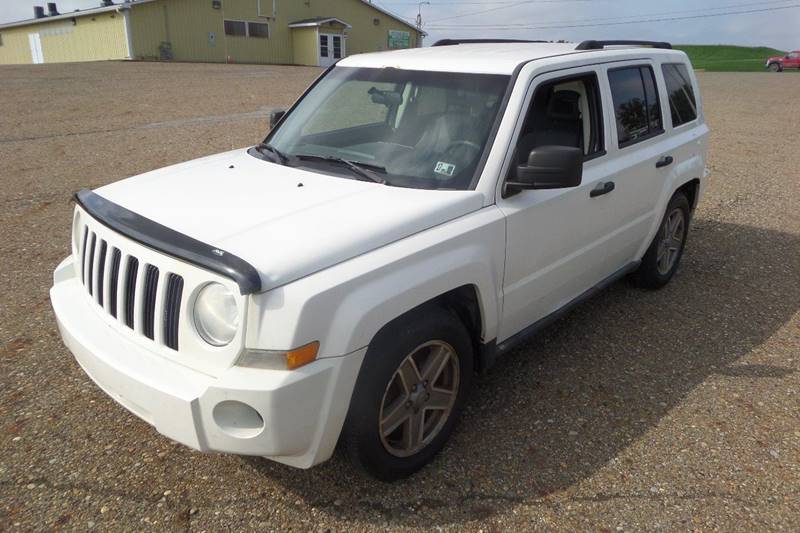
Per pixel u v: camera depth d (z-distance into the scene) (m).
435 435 3.12
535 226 3.44
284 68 33.09
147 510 2.78
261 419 2.39
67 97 16.47
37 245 5.88
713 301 5.23
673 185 4.93
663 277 5.40
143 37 34.03
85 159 9.52
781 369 4.16
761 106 20.38
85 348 2.72
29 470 2.98
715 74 40.56
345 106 3.89
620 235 4.41
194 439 2.42
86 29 36.81
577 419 3.55
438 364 3.03
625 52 4.48
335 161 3.46
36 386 3.65
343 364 2.49
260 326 2.36
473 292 3.14
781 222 7.55
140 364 2.55
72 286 3.21
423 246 2.79
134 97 16.95
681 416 3.61
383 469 2.88
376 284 2.59
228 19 37.28
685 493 3.00
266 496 2.89
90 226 2.97
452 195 3.09
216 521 2.73
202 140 11.23
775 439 3.42
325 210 2.84
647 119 4.65
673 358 4.27
